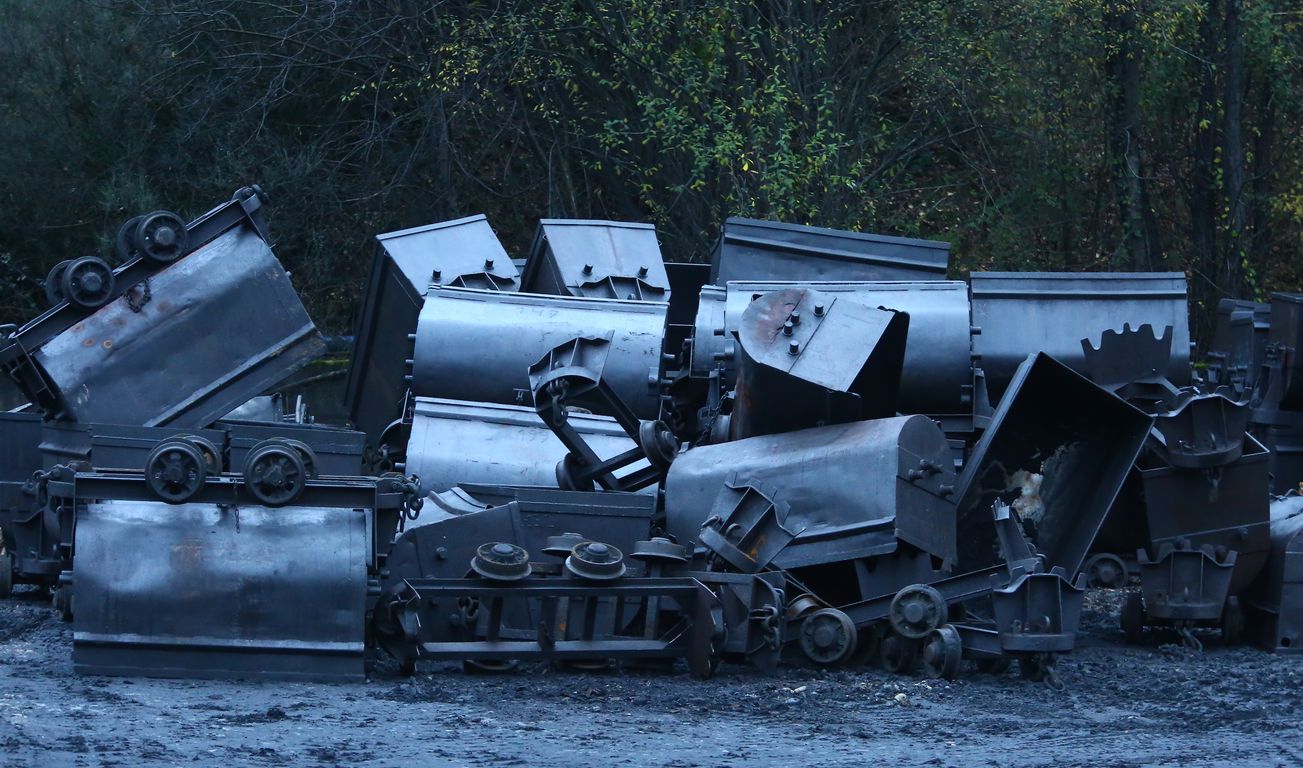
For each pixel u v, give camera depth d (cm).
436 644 1046
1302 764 802
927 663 1093
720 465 1189
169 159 3278
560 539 1101
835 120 3188
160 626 992
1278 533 1309
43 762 717
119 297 1420
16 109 3294
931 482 1145
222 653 995
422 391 1543
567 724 889
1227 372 2062
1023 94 3416
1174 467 1310
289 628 1002
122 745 767
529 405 1523
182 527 1005
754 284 1567
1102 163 3541
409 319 1734
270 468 1009
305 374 2805
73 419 1393
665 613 1159
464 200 3584
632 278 1722
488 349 1541
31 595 1505
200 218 1453
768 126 3020
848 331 1173
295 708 905
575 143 3469
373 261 1792
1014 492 1300
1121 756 822
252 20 3381
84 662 986
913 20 3219
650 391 1525
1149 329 1536
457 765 756
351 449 1332
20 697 898
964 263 3625
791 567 1148
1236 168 3459
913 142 3481
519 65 3203
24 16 3281
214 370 1436
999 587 1117
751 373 1187
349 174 3450
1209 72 3509
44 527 1443
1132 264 3491
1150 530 1317
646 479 1333
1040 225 3619
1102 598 1611
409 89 3394
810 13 3164
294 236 3328
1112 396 1240
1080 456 1295
